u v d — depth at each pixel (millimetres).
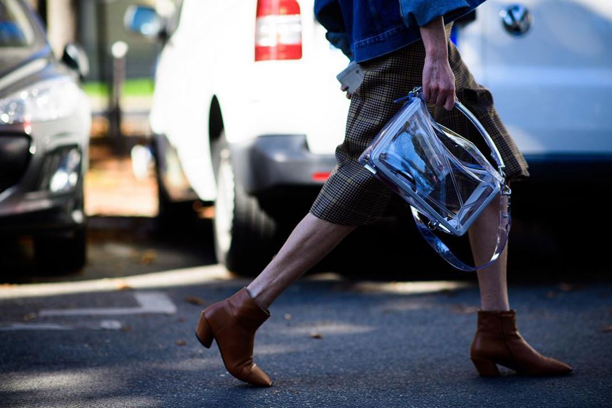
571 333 4641
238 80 5773
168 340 4594
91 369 3990
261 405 3400
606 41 5859
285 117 5535
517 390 3572
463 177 3383
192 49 7184
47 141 6035
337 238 3506
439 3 3271
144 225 9406
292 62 5539
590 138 5836
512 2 5770
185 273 6730
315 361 4148
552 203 6035
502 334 3762
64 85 6305
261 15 5602
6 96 6008
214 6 6602
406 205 5086
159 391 3617
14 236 6090
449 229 3359
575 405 3350
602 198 6031
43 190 6047
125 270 6902
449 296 5762
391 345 4473
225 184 6500
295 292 5949
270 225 6164
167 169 8414
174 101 7891
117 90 16344
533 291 5867
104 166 14914
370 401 3449
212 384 3723
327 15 3709
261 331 4824
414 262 7035
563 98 5797
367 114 3465
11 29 6738
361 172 3451
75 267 6785
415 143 3326
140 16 8680
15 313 5227
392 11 3402
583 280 6273
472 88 3609
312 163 5496
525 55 5785
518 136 5770
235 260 6352
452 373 3891
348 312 5309
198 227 9305
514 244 7785
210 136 6637
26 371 3951
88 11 32312
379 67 3443
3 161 5926
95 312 5250
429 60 3324
